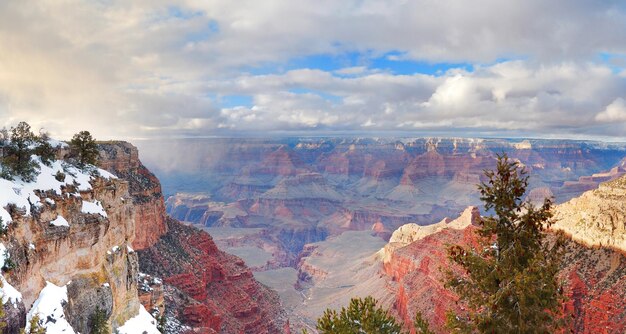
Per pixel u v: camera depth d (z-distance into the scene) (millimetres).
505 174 24578
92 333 42125
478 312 25828
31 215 36250
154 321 58000
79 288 41719
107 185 51094
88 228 43812
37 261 36281
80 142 50250
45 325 34125
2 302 27031
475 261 24672
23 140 41031
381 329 26312
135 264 57062
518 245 23516
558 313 23438
